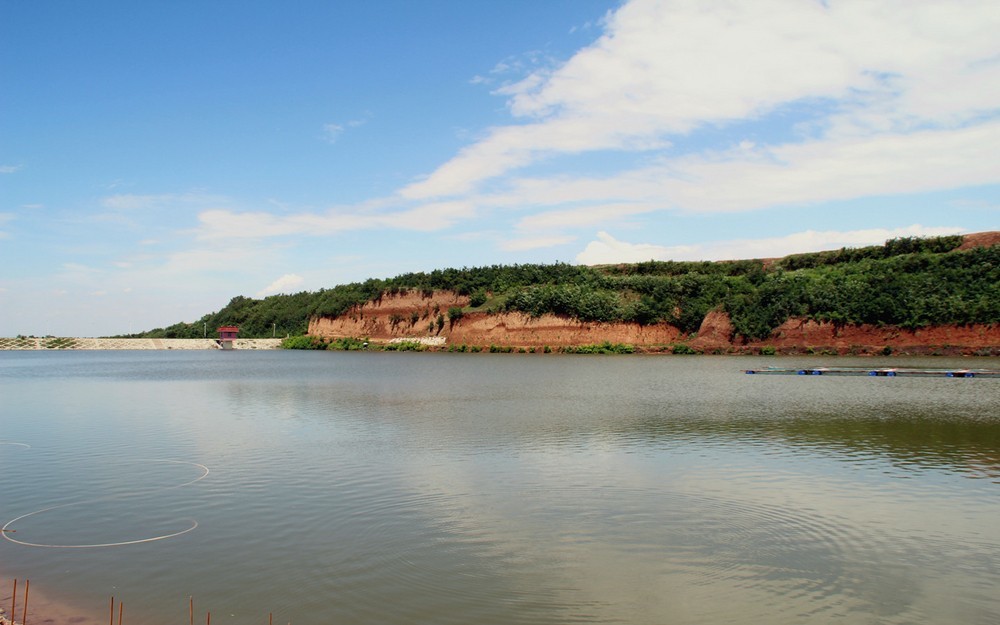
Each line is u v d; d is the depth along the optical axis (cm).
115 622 1198
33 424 3438
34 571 1432
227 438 2942
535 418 3412
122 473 2283
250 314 19175
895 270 8994
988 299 7825
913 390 4525
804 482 2086
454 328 11956
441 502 1889
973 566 1438
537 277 12356
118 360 11219
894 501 1889
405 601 1271
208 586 1344
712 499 1908
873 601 1273
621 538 1600
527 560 1466
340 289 15738
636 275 11912
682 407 3797
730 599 1280
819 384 5022
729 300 9731
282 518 1761
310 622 1193
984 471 2217
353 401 4316
